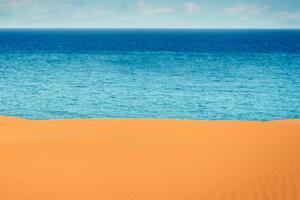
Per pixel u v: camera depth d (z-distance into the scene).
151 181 9.34
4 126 17.27
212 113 32.44
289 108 34.12
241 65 78.62
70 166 10.41
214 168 10.15
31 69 66.50
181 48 136.62
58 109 33.53
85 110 33.28
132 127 16.55
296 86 47.97
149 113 32.34
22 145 12.55
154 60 89.88
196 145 12.59
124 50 124.94
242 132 14.78
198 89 45.53
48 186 9.03
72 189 8.88
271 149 11.63
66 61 84.25
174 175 9.70
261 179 9.26
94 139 13.45
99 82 51.16
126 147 12.34
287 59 92.62
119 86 47.66
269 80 54.22
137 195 8.55
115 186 9.03
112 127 16.64
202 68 72.31
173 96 40.28
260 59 92.69
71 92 42.19
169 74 61.97
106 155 11.41
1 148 12.22
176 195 8.52
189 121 17.89
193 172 9.89
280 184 8.93
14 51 115.62
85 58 93.44
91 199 8.35
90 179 9.48
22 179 9.45
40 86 46.41
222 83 51.16
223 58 95.56
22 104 35.53
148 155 11.41
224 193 8.59
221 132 14.99
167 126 16.61
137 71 66.25
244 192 8.62
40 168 10.22
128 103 36.34
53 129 16.47
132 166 10.41
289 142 12.36
